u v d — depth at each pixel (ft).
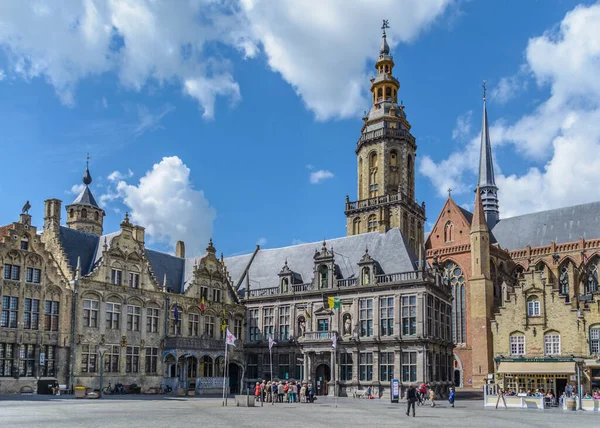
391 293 235.20
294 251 287.07
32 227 200.34
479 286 311.88
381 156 343.05
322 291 252.83
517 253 346.95
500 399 170.91
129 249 230.68
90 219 296.51
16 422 96.12
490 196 408.87
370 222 333.42
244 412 132.46
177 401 173.99
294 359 255.09
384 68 365.81
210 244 267.59
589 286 317.63
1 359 187.62
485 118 427.74
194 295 254.06
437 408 167.22
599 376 201.77
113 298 221.05
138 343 226.79
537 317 220.43
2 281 189.98
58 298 204.74
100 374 191.83
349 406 168.04
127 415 115.14
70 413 117.19
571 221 346.74
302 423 105.91
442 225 358.64
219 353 252.62
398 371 226.58
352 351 238.48
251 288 285.02
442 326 247.09
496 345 227.81
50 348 200.64
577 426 108.88
